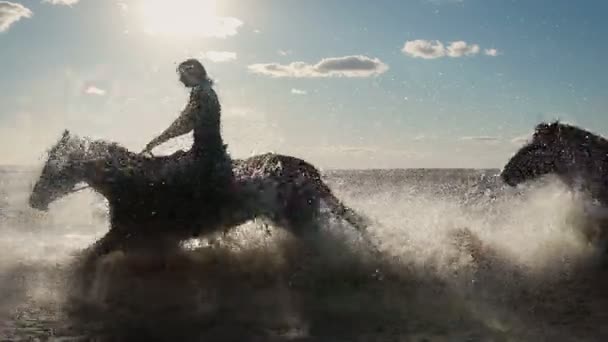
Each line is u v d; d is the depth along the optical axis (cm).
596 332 614
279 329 622
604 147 1027
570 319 657
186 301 716
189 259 866
